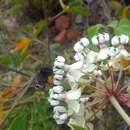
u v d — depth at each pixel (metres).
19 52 0.17
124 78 0.11
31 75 0.16
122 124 0.13
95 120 0.12
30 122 0.13
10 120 0.14
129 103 0.10
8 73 0.17
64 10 0.17
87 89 0.11
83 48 0.10
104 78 0.10
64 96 0.10
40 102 0.13
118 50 0.10
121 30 0.14
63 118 0.10
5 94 0.15
